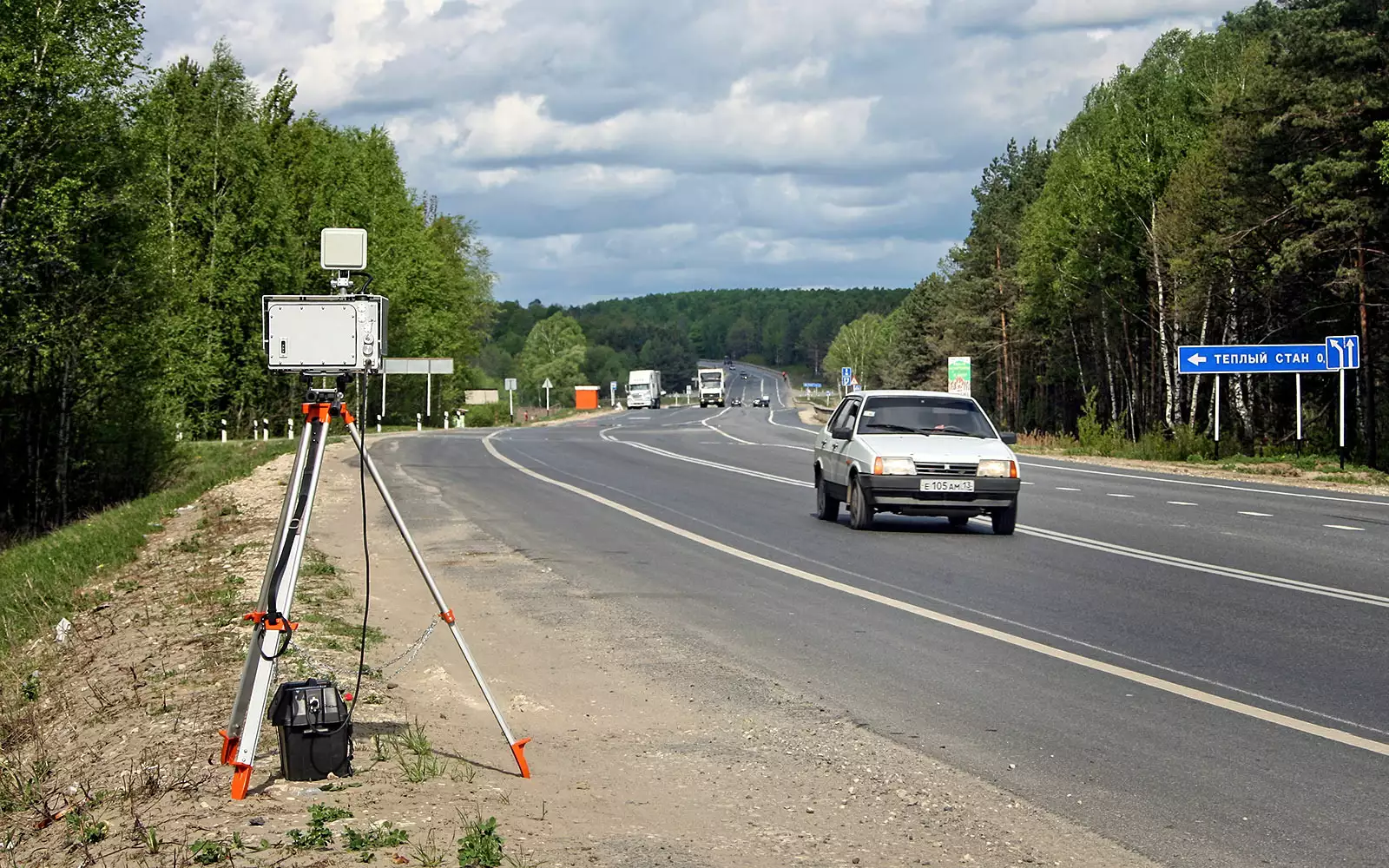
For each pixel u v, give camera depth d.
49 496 30.50
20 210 27.19
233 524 18.00
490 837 5.00
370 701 7.86
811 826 5.58
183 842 5.02
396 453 36.00
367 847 4.91
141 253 29.92
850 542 16.20
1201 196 44.03
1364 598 11.75
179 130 53.81
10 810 6.10
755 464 31.33
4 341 27.72
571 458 33.78
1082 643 9.79
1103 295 58.00
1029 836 5.44
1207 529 17.44
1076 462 34.47
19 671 10.21
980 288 84.25
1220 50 51.66
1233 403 47.25
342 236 5.96
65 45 27.78
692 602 11.83
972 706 7.89
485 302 103.69
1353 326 39.12
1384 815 5.71
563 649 9.80
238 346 58.16
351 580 13.09
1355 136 35.69
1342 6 35.34
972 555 14.93
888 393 18.36
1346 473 29.06
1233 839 5.39
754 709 7.89
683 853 5.12
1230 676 8.62
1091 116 61.53
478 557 14.99
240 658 8.82
